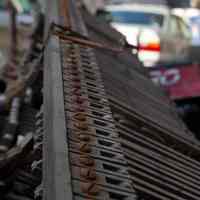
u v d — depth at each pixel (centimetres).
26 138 437
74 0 1009
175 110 682
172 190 377
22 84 665
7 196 475
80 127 378
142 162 401
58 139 345
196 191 391
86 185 304
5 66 1111
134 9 1964
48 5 860
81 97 434
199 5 3031
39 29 991
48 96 421
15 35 1402
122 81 624
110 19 1591
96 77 507
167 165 422
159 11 1958
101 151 354
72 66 507
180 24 1927
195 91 1403
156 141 480
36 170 355
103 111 425
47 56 525
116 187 317
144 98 637
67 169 313
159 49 1723
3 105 730
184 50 1848
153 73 1454
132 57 852
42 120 402
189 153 503
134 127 483
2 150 615
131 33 1858
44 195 293
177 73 1438
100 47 592
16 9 1486
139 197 348
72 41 576
